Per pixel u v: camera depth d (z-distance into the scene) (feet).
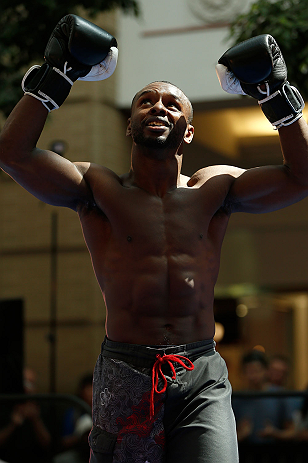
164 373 7.82
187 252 8.13
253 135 34.04
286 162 8.37
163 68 27.81
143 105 8.41
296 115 8.23
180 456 7.66
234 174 8.80
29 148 8.01
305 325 41.19
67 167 8.23
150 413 7.70
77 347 28.19
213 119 31.07
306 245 33.71
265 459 18.29
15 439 19.97
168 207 8.25
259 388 21.62
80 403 16.88
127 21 28.40
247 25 16.90
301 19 16.49
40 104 8.04
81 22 8.03
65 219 29.07
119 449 7.84
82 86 28.43
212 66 27.02
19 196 29.86
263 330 38.04
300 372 40.42
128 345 7.93
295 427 18.66
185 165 32.01
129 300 8.00
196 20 27.37
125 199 8.20
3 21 19.40
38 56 19.17
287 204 8.64
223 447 7.54
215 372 8.02
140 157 8.37
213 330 8.31
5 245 29.81
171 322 7.97
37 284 29.12
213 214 8.50
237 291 34.60
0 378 17.69
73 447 19.75
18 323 18.04
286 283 33.91
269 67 8.15
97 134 28.09
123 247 8.10
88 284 28.40
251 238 34.55
